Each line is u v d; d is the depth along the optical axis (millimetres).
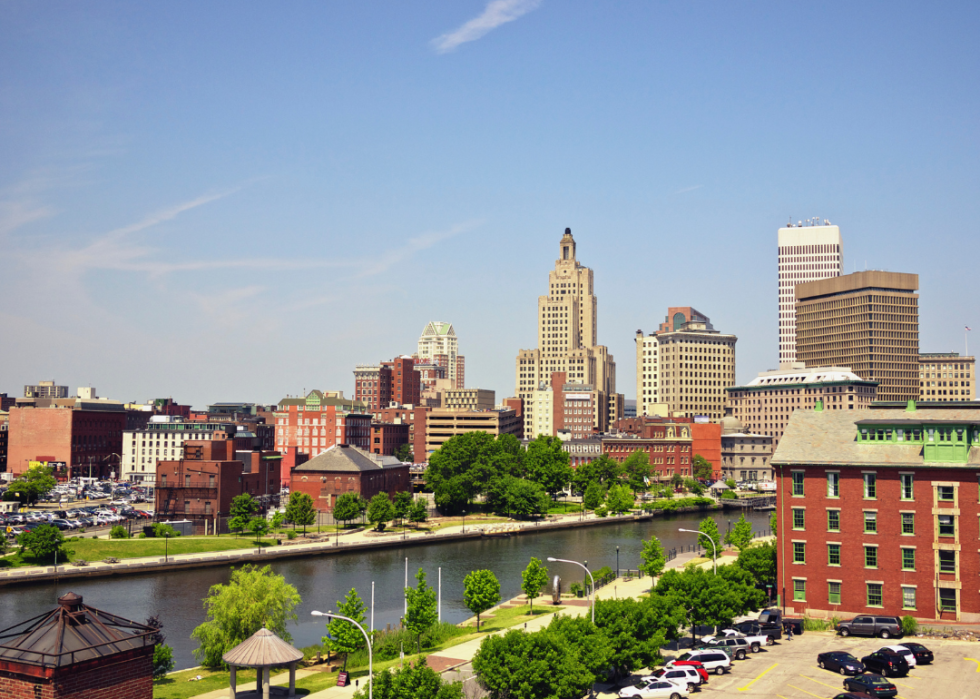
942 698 72188
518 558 185375
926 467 100500
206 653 99812
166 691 85938
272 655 77812
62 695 54156
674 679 76125
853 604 103875
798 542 108062
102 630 58625
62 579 152750
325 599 143000
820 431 110500
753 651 90438
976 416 105812
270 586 103375
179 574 162125
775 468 110062
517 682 71312
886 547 102438
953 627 95438
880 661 80000
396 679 67188
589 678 73500
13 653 55938
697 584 99000
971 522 98062
